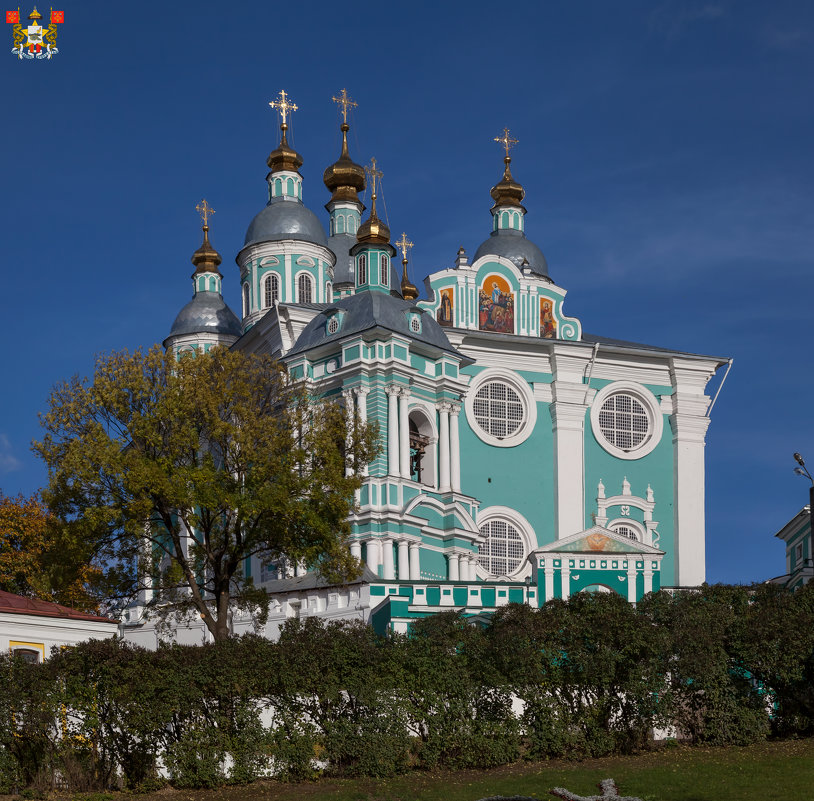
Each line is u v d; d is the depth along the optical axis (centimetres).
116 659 3259
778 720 3481
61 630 4244
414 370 5900
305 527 4322
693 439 6931
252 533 4300
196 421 4353
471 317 6938
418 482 5891
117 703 3241
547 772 3203
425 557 5800
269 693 3306
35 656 4184
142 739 3241
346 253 8225
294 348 6175
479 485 6575
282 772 3241
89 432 4234
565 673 3403
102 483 4228
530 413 6750
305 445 4447
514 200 8131
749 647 3450
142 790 3184
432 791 3095
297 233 7575
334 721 3300
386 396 5809
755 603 3581
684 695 3447
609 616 3444
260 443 4303
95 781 3225
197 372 4334
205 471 4206
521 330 7012
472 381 6669
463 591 4600
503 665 3391
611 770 3200
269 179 7881
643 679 3400
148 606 4600
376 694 3312
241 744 3241
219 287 8250
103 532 4275
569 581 4659
